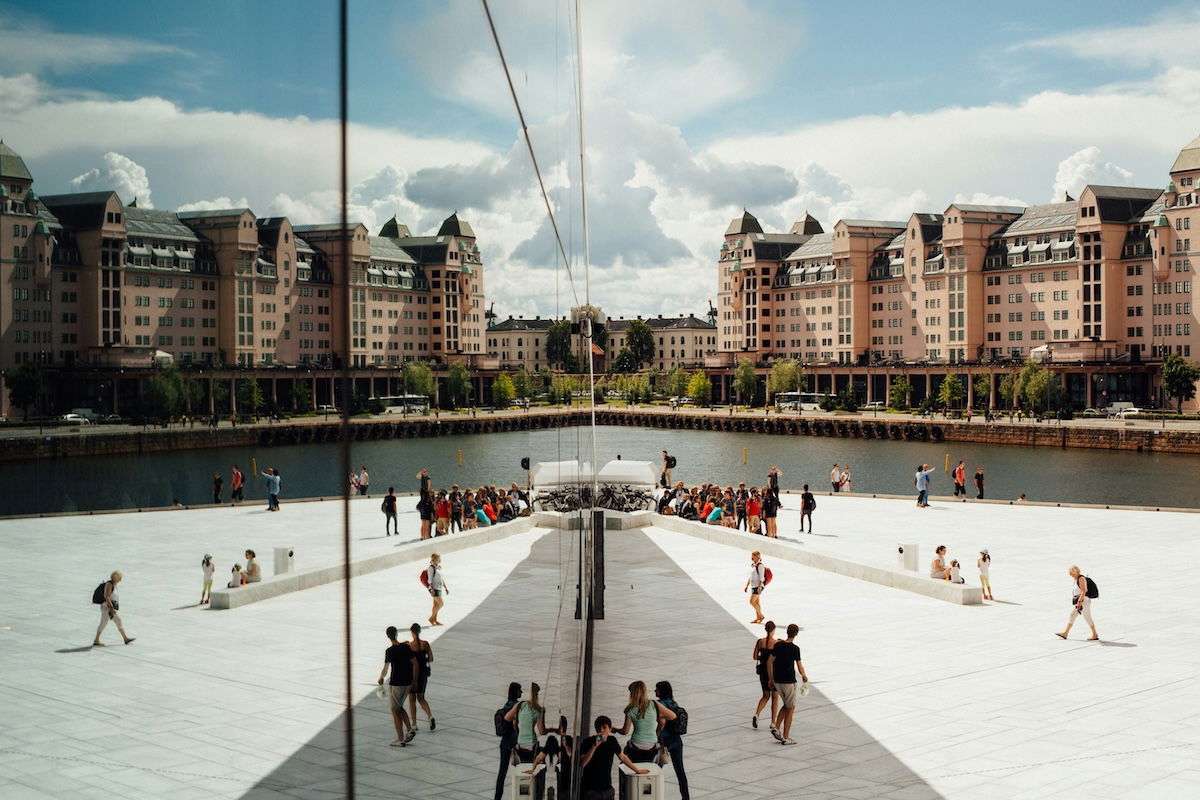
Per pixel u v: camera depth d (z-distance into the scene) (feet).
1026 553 115.75
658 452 395.96
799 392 595.88
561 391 33.68
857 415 506.48
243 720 9.00
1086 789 46.32
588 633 55.57
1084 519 146.72
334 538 10.50
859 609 87.30
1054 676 65.67
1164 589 94.38
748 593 94.43
